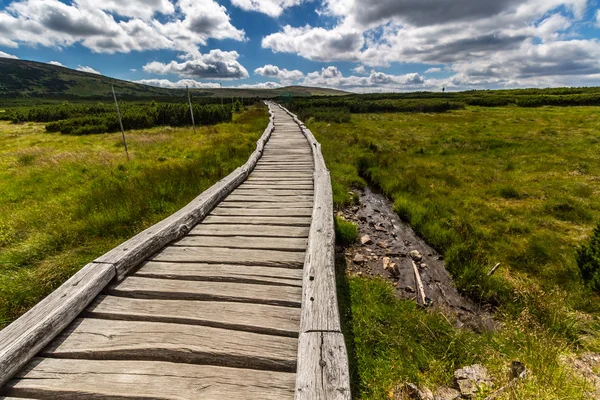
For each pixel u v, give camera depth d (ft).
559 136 53.42
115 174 31.50
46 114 113.50
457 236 18.92
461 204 24.88
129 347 7.36
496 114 103.96
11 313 10.94
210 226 15.01
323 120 89.15
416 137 57.77
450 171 34.40
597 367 9.05
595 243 13.93
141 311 8.70
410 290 14.30
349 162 39.99
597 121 71.67
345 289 13.73
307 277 9.18
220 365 7.22
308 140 42.55
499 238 18.92
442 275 15.81
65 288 8.54
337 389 5.69
